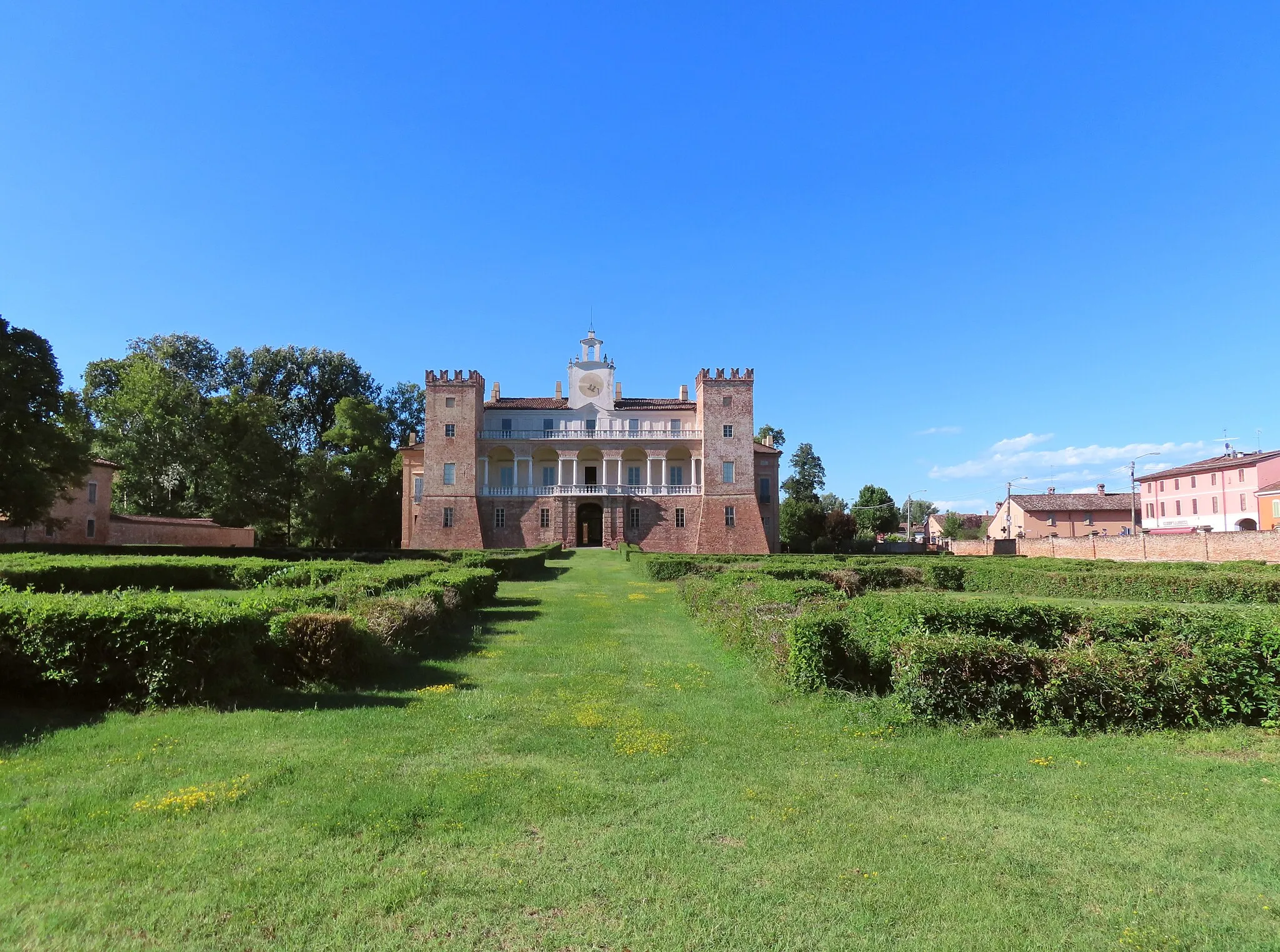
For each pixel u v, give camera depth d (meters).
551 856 5.73
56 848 5.57
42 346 38.56
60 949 4.41
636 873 5.48
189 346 77.62
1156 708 9.43
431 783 7.11
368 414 76.62
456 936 4.67
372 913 4.87
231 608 10.38
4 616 9.37
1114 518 98.62
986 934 4.78
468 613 20.12
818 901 5.16
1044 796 7.07
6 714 8.84
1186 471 87.62
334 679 11.21
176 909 4.82
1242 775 7.73
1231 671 9.55
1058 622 11.50
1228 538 42.31
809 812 6.67
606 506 71.44
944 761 8.07
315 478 70.88
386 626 13.40
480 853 5.75
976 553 78.50
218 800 6.52
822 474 117.31
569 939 4.67
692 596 21.78
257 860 5.51
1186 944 4.68
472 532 70.38
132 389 64.00
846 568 33.12
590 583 33.91
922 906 5.11
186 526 61.72
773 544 78.50
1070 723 9.30
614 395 77.69
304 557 43.16
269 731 8.66
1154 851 5.95
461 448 71.62
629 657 14.55
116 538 56.69
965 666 9.49
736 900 5.14
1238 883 5.46
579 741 8.69
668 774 7.64
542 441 74.19
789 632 11.60
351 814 6.32
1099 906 5.14
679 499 72.25
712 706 10.56
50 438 37.41
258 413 68.12
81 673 9.38
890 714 9.55
